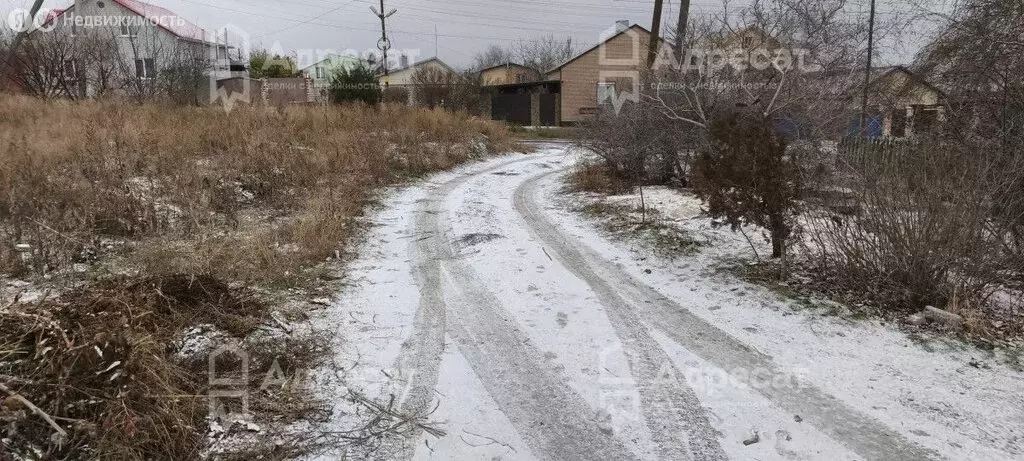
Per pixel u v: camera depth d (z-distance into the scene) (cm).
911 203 484
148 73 1953
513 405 351
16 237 511
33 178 581
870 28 923
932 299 477
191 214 661
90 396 287
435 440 315
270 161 888
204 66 2122
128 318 343
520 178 1287
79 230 555
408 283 559
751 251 643
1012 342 425
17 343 303
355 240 699
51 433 276
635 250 676
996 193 484
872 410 342
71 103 1242
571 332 452
